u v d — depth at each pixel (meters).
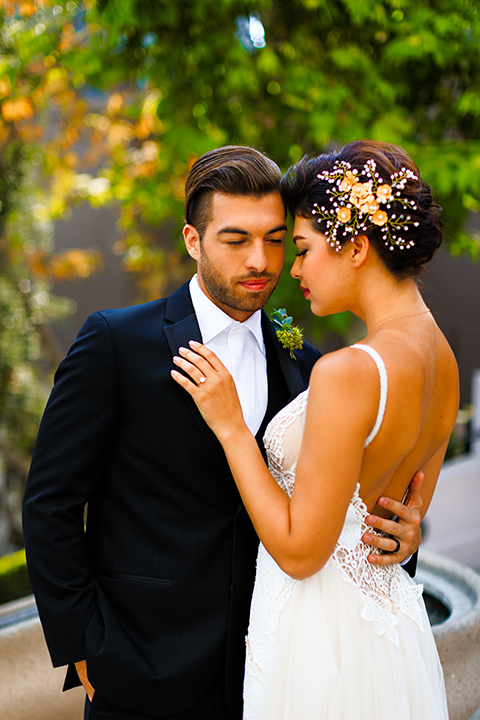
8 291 5.82
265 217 1.41
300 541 1.19
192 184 1.48
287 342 1.67
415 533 1.43
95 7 3.42
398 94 3.81
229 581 1.51
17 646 2.05
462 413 5.39
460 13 3.56
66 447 1.44
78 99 5.00
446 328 7.09
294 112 3.83
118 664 1.40
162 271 5.98
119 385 1.47
